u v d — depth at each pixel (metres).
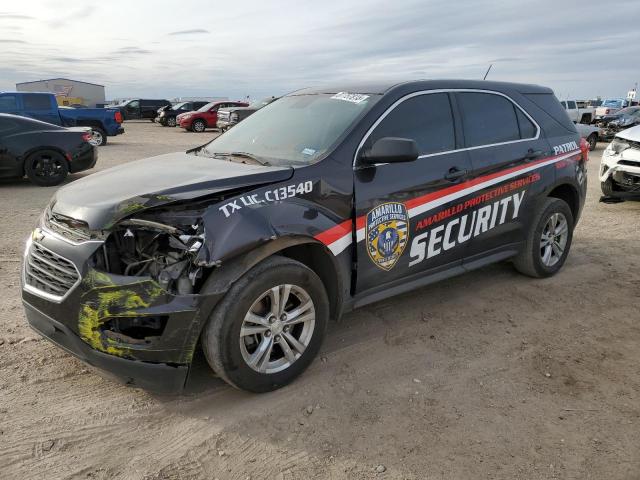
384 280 3.67
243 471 2.52
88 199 2.91
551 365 3.53
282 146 3.67
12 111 17.30
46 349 3.58
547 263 5.06
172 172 3.28
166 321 2.67
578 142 5.23
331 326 4.04
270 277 2.89
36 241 3.06
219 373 2.89
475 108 4.32
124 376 2.77
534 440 2.76
